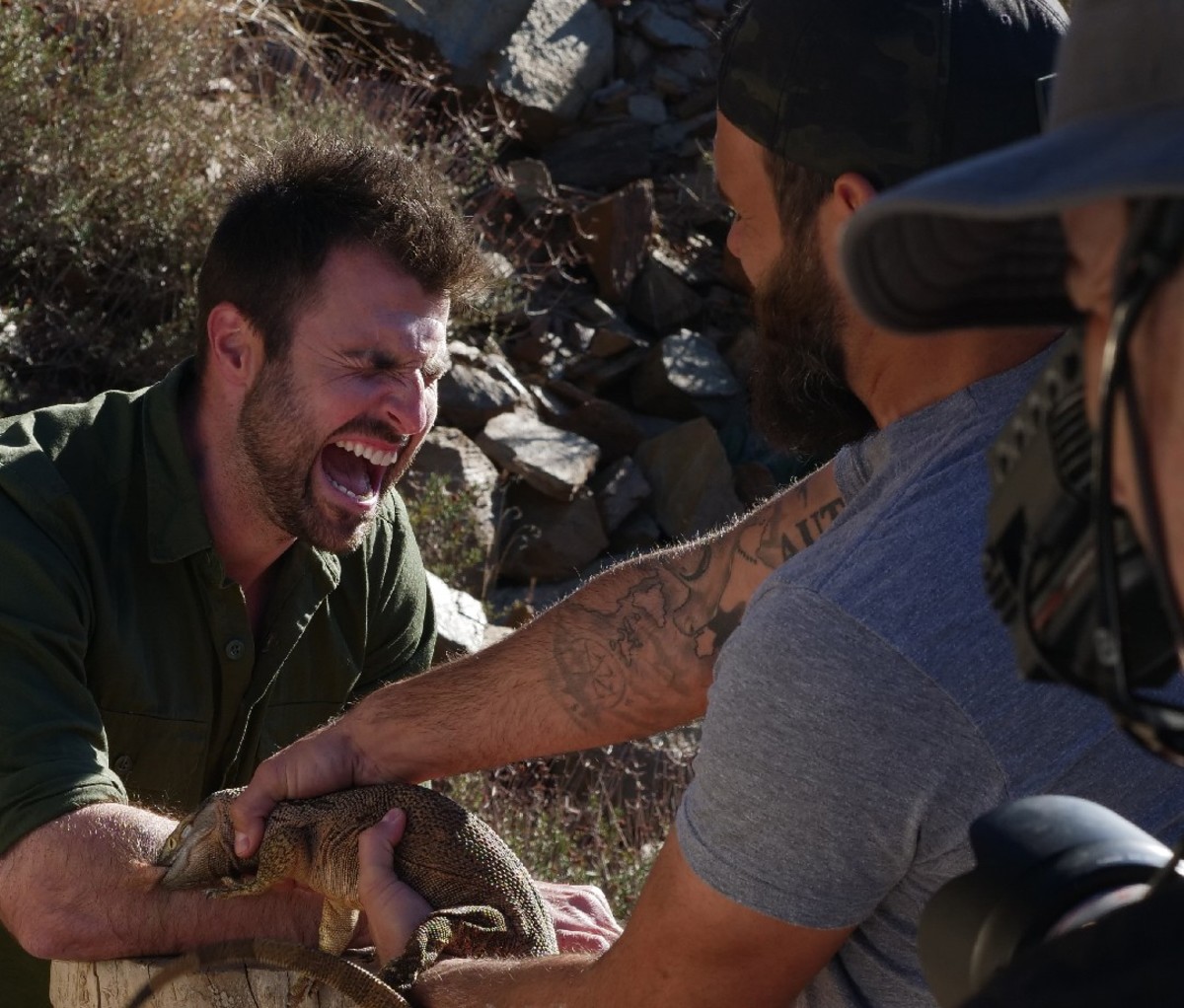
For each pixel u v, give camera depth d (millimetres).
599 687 1834
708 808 1212
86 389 5258
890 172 1257
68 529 2215
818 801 1151
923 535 1153
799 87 1296
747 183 1373
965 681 1115
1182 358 571
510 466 6027
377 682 2664
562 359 6797
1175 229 570
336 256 2234
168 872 2051
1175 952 628
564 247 7234
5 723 2080
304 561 2453
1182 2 591
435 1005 1585
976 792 1127
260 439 2283
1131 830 823
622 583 1844
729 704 1194
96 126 5449
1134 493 605
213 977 1856
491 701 1912
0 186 5305
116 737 2301
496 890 1954
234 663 2373
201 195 5496
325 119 6031
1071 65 640
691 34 8336
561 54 7734
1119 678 614
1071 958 664
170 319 5547
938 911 821
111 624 2246
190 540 2289
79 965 2016
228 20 6441
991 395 1193
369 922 1934
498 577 5910
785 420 1468
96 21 5863
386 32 7305
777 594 1206
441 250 2311
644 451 6555
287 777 2033
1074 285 659
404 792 1992
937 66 1250
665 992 1283
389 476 2420
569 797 4340
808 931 1196
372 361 2264
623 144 7742
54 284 5328
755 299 1419
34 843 2051
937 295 695
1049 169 562
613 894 3910
